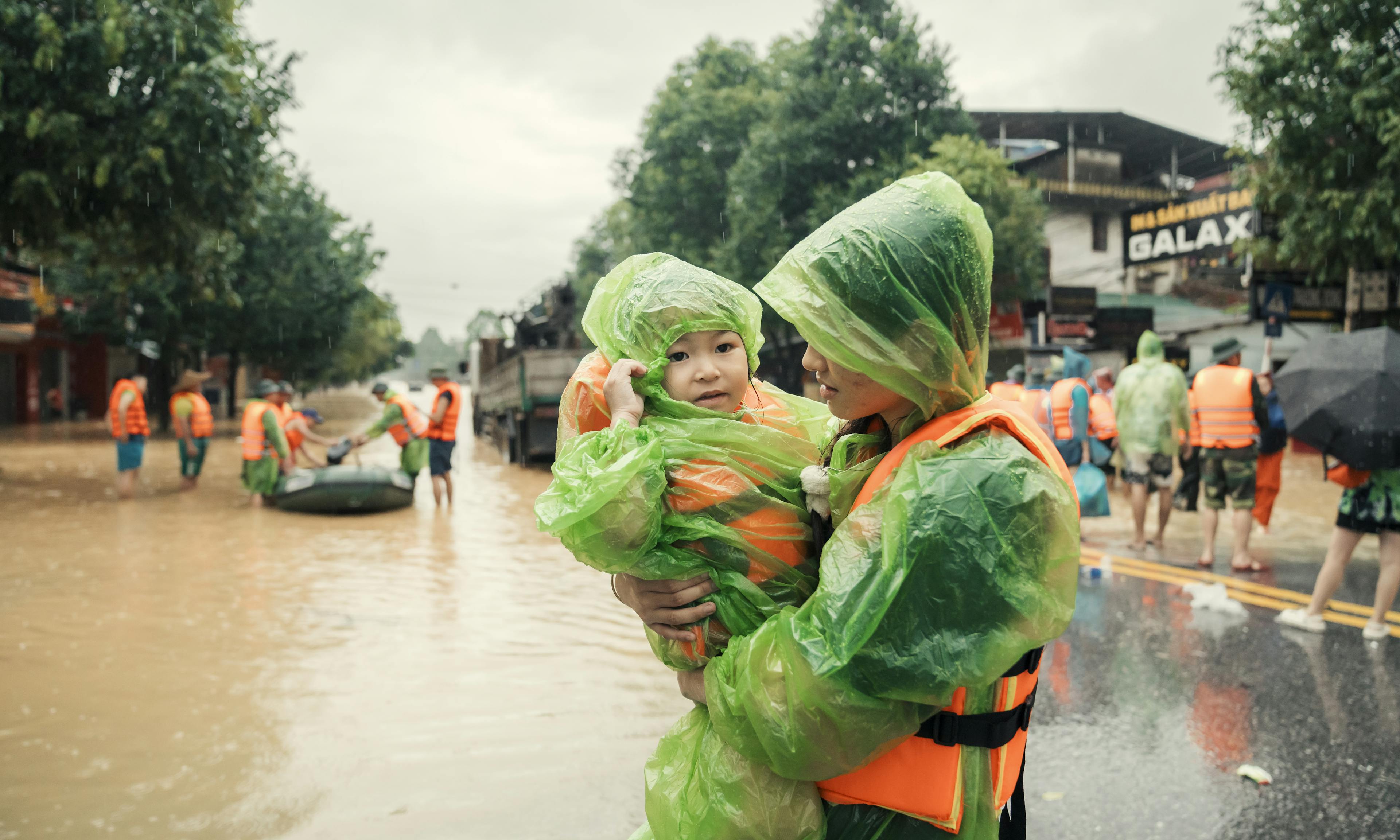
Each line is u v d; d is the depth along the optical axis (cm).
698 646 146
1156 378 837
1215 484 759
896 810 137
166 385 2930
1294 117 1224
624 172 2856
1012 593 121
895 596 120
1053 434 876
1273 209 1345
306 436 1297
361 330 5822
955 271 132
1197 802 346
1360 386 506
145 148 1223
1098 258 2570
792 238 1966
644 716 437
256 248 2756
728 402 157
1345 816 334
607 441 142
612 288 175
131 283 1573
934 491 123
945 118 1956
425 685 482
